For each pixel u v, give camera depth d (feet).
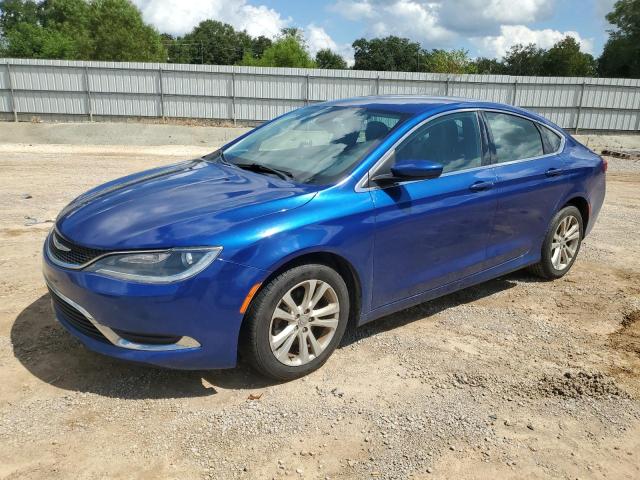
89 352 11.94
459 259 14.06
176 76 92.48
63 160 46.47
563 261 17.80
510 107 16.02
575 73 244.01
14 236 20.43
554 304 15.96
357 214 11.51
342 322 11.78
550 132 17.03
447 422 10.21
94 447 9.09
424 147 13.25
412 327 14.07
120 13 184.96
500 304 15.80
